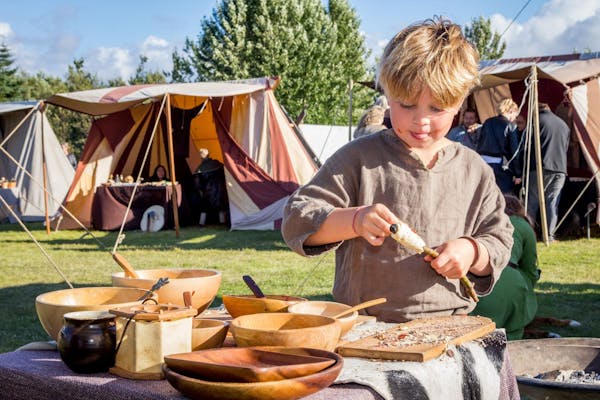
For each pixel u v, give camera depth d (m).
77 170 10.89
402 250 1.49
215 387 0.93
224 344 1.32
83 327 1.12
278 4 31.53
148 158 12.23
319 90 31.81
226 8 32.69
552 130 8.23
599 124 8.53
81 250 8.26
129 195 10.48
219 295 5.16
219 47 31.80
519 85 10.23
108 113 10.42
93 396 1.07
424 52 1.32
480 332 1.35
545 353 2.42
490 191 1.59
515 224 3.75
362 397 1.03
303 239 1.40
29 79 48.12
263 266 6.80
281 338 1.13
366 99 33.88
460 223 1.54
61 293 1.34
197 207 11.20
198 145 12.38
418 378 1.12
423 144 1.42
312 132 16.86
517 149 8.19
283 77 31.25
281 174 10.19
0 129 13.02
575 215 8.93
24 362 1.21
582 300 5.24
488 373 1.28
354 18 35.16
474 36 39.88
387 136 1.56
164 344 1.09
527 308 3.59
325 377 0.97
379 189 1.52
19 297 5.52
